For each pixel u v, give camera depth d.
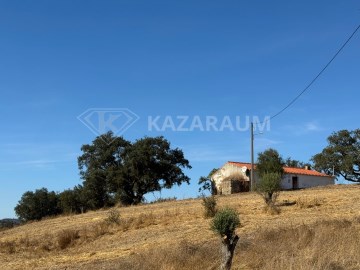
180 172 61.25
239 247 13.37
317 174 55.59
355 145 61.81
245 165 54.62
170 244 16.97
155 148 60.31
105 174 59.91
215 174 56.62
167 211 25.58
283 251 11.51
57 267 15.76
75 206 64.12
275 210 21.09
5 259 19.44
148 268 12.23
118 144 61.06
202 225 20.41
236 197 31.02
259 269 11.05
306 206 21.94
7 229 35.59
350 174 62.12
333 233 13.00
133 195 60.56
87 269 14.45
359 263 10.52
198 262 12.06
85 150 62.19
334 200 23.16
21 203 76.88
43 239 24.38
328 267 10.17
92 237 22.45
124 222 23.94
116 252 17.66
